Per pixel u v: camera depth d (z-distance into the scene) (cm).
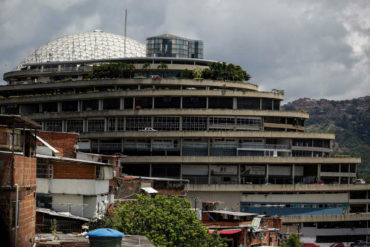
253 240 8212
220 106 12725
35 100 13338
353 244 12300
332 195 12688
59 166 5562
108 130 12606
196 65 14112
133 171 12412
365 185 12888
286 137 12644
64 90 13750
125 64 13600
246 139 12512
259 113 12644
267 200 12244
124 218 5616
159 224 5631
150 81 13025
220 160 12181
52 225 4831
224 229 7838
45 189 5494
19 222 3014
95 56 16225
